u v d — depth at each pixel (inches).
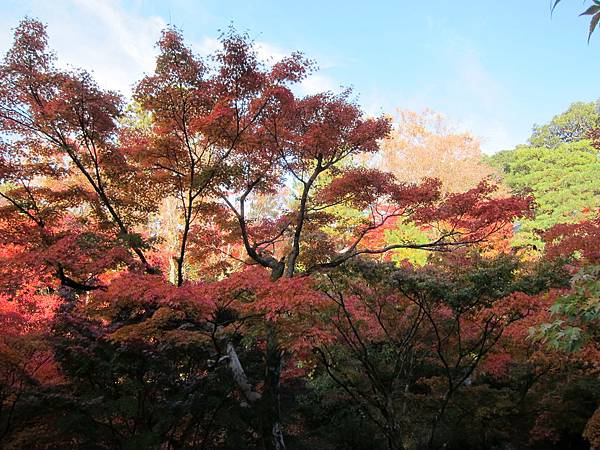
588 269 169.9
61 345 315.0
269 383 362.0
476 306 373.4
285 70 354.3
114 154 388.8
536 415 458.0
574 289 165.8
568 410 414.3
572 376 398.3
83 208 565.3
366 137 413.1
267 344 367.9
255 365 467.8
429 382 445.1
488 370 442.6
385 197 470.3
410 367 467.5
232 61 348.2
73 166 467.8
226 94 364.2
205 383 370.0
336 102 404.5
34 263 308.0
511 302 323.3
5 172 363.3
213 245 502.9
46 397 288.8
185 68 349.1
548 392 439.5
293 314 303.0
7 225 382.9
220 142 392.2
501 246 722.2
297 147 414.6
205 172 375.2
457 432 433.7
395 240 837.2
